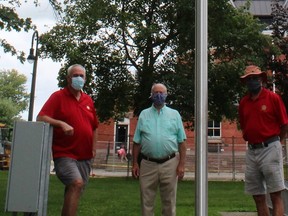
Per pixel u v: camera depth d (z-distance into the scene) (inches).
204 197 131.9
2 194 411.2
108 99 882.1
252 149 213.5
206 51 137.6
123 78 877.8
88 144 204.4
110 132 1531.7
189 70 815.1
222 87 848.9
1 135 1133.7
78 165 202.5
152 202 233.1
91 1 790.5
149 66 832.9
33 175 157.8
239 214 323.9
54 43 821.2
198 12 138.6
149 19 832.9
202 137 134.1
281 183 205.9
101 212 320.2
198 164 133.5
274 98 209.5
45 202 163.3
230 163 1110.4
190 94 781.3
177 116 235.6
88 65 838.5
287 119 208.5
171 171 230.8
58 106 201.3
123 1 813.9
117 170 1112.8
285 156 343.6
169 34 840.9
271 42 770.8
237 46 852.0
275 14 698.8
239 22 842.2
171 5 794.8
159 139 229.0
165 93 233.6
